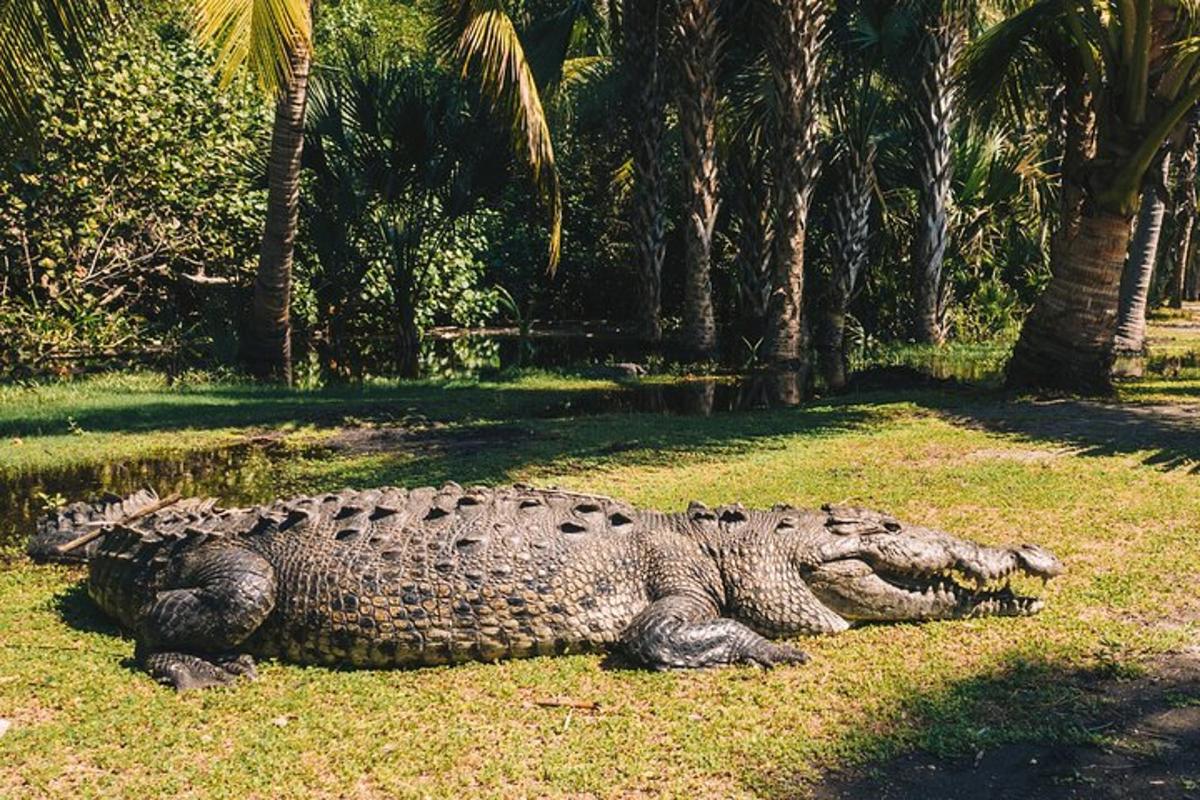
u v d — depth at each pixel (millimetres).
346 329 19484
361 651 4926
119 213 15883
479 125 16188
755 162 18734
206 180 16594
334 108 16031
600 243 24141
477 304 20547
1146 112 12141
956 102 17672
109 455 9914
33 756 4172
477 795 3834
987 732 4160
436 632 4918
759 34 18062
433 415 12273
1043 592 5754
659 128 18891
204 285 17750
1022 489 7887
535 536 5137
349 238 17312
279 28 10234
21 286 15852
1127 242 12688
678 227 22672
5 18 9898
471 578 4969
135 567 5328
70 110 15016
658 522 5426
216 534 5242
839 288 19281
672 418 11906
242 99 16984
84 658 5102
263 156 16906
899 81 19500
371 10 24078
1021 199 22016
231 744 4250
